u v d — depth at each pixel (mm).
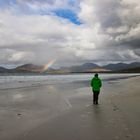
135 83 23672
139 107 7109
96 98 8688
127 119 5434
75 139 4082
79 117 6039
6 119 6078
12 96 12359
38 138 4219
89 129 4703
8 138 4258
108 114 6219
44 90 16562
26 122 5664
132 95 10742
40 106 8539
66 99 10750
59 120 5750
